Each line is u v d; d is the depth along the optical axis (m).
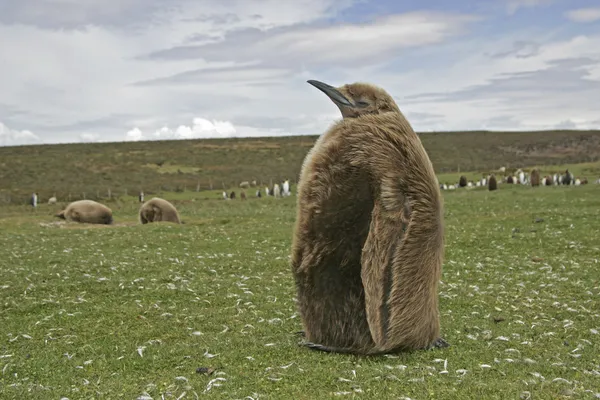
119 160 51.78
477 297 4.34
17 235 9.00
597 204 10.78
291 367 3.15
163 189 36.34
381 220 3.13
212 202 20.62
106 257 6.31
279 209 14.83
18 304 4.24
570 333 3.65
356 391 2.92
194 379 3.08
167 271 5.24
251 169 50.44
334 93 3.27
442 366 3.14
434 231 3.19
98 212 11.89
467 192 18.19
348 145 3.16
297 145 66.69
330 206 3.18
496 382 3.00
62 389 3.03
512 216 9.11
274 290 4.58
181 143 67.38
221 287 4.66
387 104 3.23
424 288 3.21
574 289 4.48
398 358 3.21
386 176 3.13
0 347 3.53
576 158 55.66
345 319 3.26
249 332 3.68
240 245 7.32
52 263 5.83
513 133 72.88
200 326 3.80
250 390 2.97
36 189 34.03
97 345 3.53
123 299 4.36
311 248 3.23
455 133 74.00
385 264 3.14
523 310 4.05
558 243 6.48
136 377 3.14
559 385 2.97
